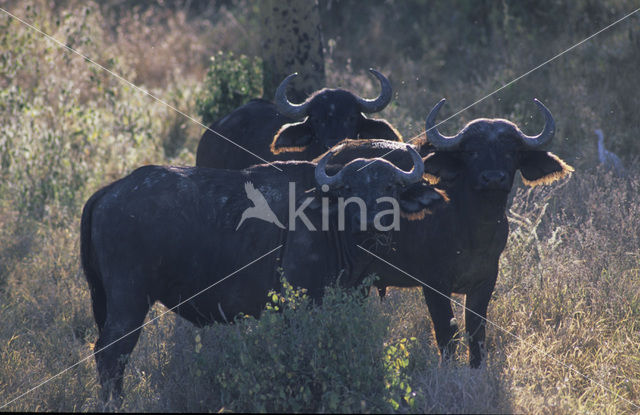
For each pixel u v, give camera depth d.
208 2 74.81
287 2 39.41
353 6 61.59
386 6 60.28
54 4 54.78
